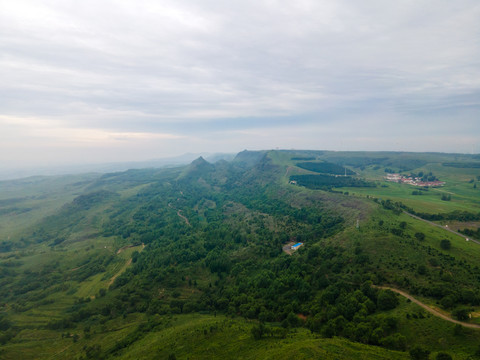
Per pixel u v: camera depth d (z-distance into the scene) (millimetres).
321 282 111188
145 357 85875
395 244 117000
